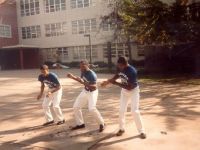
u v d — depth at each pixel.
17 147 7.15
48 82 8.63
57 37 47.75
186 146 6.62
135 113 7.21
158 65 26.33
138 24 23.95
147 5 23.36
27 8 49.66
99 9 43.56
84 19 45.16
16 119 9.89
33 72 34.22
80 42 45.91
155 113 9.80
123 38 35.09
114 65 41.53
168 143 6.84
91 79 7.75
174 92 14.24
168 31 23.48
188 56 25.09
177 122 8.57
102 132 7.82
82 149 6.76
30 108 11.66
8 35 48.41
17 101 13.52
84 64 7.73
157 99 12.45
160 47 26.23
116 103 11.90
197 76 21.83
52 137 7.69
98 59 44.53
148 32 23.84
